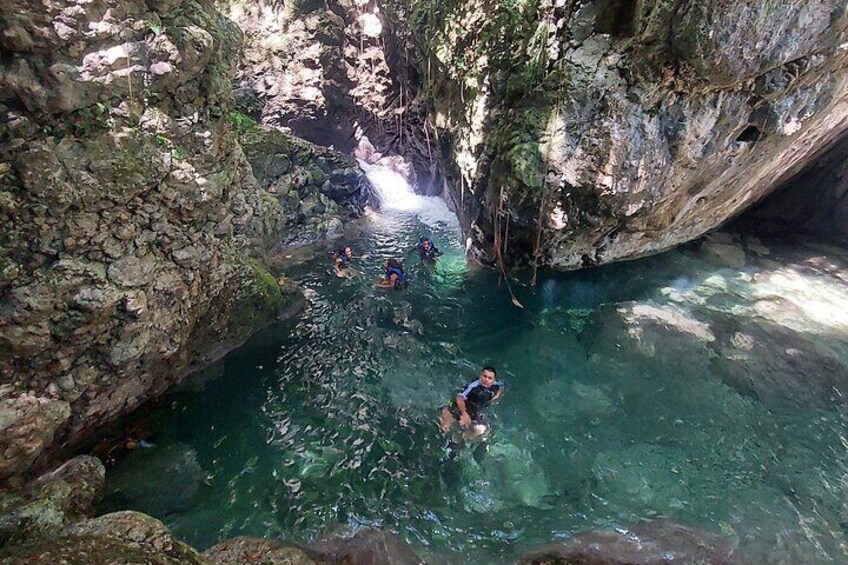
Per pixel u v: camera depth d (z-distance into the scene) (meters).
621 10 8.04
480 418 6.77
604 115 8.38
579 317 9.21
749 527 5.30
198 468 5.92
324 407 6.98
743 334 8.48
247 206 8.37
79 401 5.52
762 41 6.95
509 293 10.07
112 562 3.59
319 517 5.38
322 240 12.55
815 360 7.83
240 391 7.18
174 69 5.70
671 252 11.30
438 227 13.66
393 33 14.05
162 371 6.70
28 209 4.67
